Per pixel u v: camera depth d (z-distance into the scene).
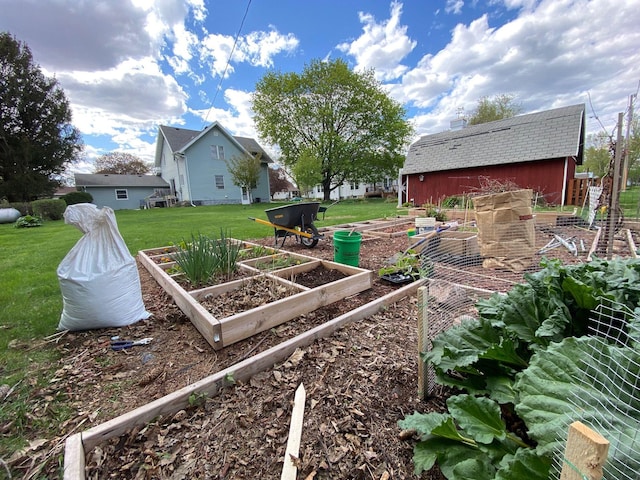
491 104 28.20
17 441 1.32
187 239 5.82
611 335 1.30
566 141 11.47
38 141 17.28
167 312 2.59
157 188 26.45
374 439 1.29
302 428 1.34
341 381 1.66
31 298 2.98
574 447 0.65
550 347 1.13
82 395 1.60
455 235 5.10
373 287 3.18
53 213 14.51
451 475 1.05
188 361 1.89
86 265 2.22
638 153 10.95
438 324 1.74
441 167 14.47
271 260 3.75
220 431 1.35
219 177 23.91
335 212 13.02
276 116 23.95
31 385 1.68
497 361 1.46
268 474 1.15
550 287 1.49
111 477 1.14
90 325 2.26
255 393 1.58
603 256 3.87
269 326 2.26
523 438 1.23
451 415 1.20
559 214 6.48
